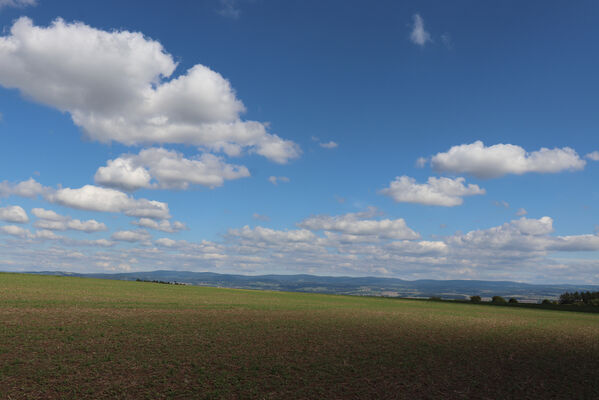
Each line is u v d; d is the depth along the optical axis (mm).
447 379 20328
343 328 38219
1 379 17000
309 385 18250
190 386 17266
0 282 68625
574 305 111375
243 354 24031
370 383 19016
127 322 34469
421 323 46562
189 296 71312
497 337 36938
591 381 21000
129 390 16391
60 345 23828
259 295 89000
